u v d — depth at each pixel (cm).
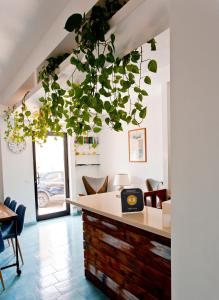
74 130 185
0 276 246
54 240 385
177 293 96
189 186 90
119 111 180
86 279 261
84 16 140
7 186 451
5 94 374
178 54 93
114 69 165
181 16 91
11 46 234
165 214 166
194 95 87
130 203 197
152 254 173
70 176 551
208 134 82
